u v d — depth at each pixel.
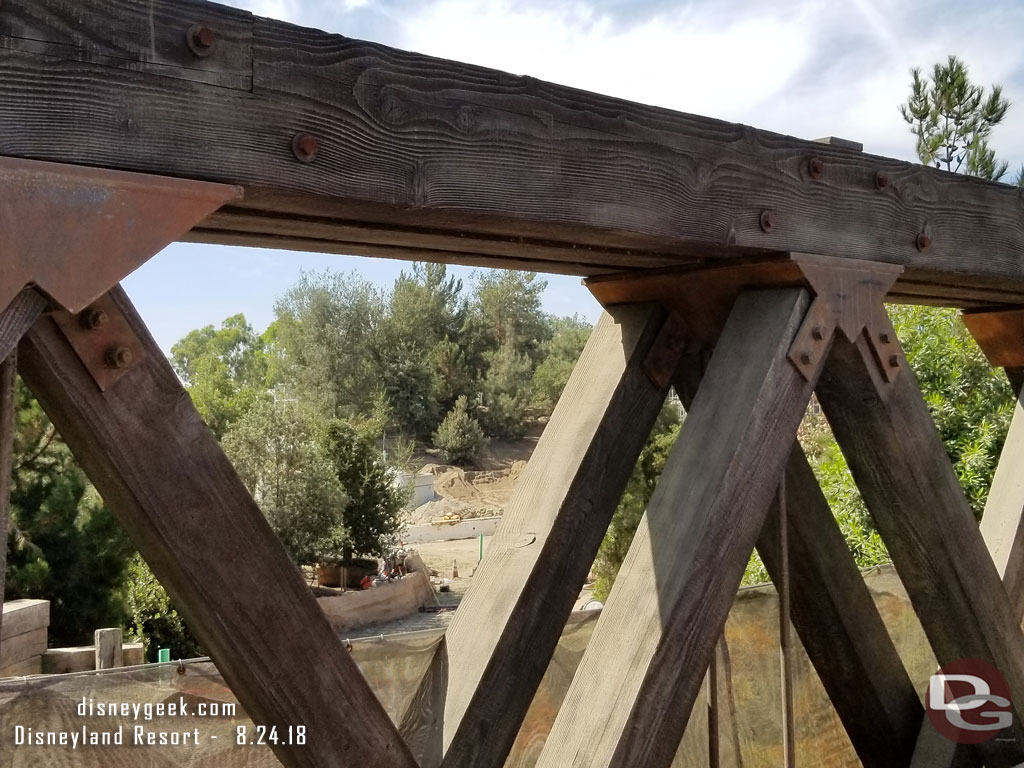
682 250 1.82
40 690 2.29
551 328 48.25
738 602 3.08
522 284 46.38
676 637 1.67
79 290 1.03
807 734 3.17
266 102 1.19
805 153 1.94
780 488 1.97
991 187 2.40
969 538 2.28
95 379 1.17
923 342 5.46
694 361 2.21
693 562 1.69
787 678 1.99
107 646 5.68
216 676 2.44
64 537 9.87
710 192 1.75
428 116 1.35
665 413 12.09
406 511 23.53
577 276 2.21
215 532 1.26
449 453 39.03
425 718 2.09
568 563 1.94
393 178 1.31
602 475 2.00
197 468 1.25
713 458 1.79
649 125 1.65
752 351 1.88
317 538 17.09
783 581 1.99
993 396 5.26
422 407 39.81
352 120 1.27
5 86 0.99
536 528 1.93
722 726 2.83
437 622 16.36
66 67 1.03
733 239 1.79
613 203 1.58
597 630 1.77
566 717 1.71
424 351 41.31
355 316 39.06
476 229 1.53
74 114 1.04
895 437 2.16
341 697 1.38
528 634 1.86
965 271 2.32
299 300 39.12
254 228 1.45
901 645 3.58
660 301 2.12
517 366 44.28
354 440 18.38
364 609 16.17
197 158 1.13
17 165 0.99
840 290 1.98
